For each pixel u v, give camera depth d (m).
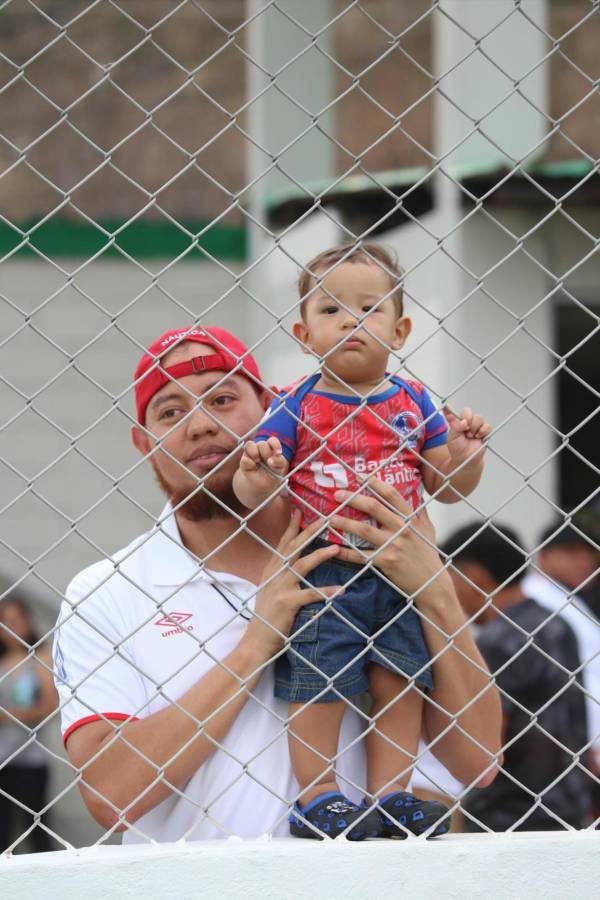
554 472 9.32
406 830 3.70
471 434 4.01
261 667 3.84
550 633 6.79
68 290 13.03
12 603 11.11
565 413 13.79
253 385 4.31
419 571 3.96
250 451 3.83
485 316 9.23
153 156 14.24
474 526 7.28
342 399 4.10
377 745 4.08
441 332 9.30
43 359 12.92
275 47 10.98
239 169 14.08
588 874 3.56
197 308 13.09
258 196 11.03
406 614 4.07
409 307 9.88
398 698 3.84
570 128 12.23
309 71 11.00
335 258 4.17
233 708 3.83
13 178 13.87
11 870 3.32
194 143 14.38
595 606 8.06
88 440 12.85
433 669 4.09
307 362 10.37
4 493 12.67
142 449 4.35
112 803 3.80
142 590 3.66
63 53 14.92
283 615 3.88
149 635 4.04
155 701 4.00
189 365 4.18
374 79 14.10
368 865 3.48
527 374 9.27
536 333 9.27
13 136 14.41
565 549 8.15
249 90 11.74
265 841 3.58
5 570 12.49
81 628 4.02
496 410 9.25
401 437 3.92
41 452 12.80
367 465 4.07
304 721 3.96
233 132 14.39
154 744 3.79
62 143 14.30
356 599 3.99
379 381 4.16
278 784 4.01
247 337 13.02
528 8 9.19
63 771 11.63
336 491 4.04
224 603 4.12
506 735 6.70
